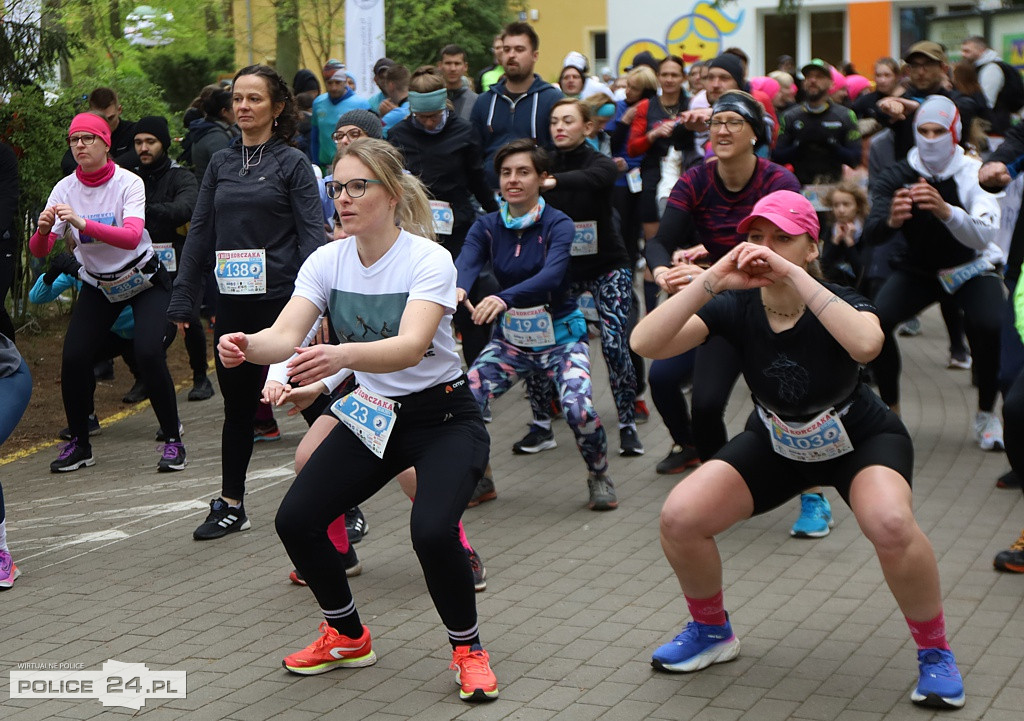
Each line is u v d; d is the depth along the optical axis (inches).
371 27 544.1
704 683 178.2
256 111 245.0
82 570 241.0
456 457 174.9
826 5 1039.0
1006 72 412.8
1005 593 210.2
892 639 192.4
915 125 284.8
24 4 452.1
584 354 265.4
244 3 764.6
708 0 1055.0
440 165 329.7
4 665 193.2
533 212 258.5
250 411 257.9
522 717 169.0
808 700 171.5
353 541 251.1
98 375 428.8
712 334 173.9
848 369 166.1
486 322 244.2
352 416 174.7
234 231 247.8
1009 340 269.4
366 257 173.9
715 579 179.3
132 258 307.3
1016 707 166.4
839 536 244.5
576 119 290.8
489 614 209.0
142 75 639.8
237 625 208.4
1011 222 344.8
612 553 239.6
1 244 320.5
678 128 374.6
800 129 396.2
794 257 169.6
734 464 175.2
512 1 1088.8
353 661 187.8
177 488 300.7
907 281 295.4
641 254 548.4
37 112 449.4
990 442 304.0
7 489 307.7
